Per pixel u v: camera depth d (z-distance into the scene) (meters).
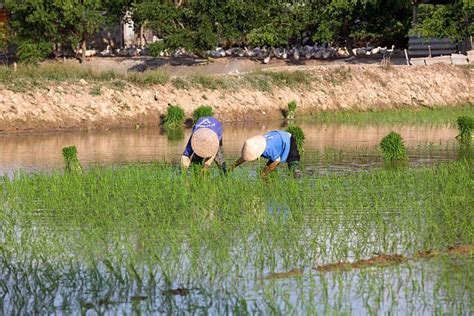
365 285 19.02
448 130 57.16
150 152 45.47
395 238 23.06
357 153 43.31
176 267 20.34
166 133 57.56
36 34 90.75
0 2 97.31
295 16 89.56
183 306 17.66
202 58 89.75
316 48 90.94
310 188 30.66
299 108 70.38
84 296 18.39
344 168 37.28
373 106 73.00
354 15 88.19
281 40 88.81
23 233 24.05
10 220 25.75
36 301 18.02
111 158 42.62
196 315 17.11
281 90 71.44
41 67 66.94
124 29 106.00
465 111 71.00
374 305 17.69
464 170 34.81
